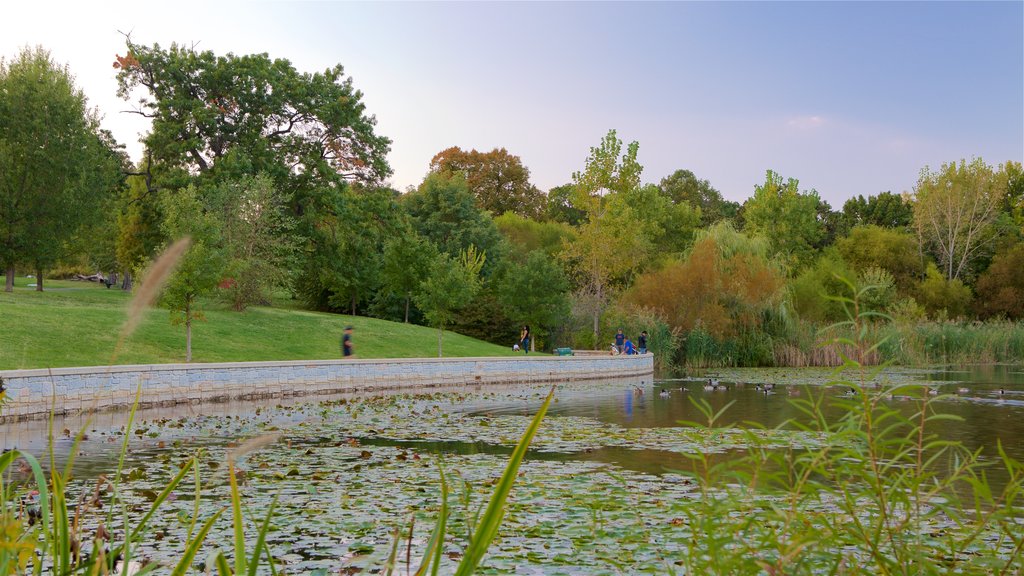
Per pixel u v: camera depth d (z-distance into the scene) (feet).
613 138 155.12
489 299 172.86
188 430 52.54
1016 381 106.42
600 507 29.94
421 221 203.51
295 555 23.02
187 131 143.33
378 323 147.02
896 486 9.37
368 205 162.09
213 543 24.12
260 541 5.63
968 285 220.02
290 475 36.68
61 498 6.01
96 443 45.98
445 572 21.27
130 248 170.40
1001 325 182.29
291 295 148.56
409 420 61.05
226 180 132.67
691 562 9.52
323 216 158.61
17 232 133.90
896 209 290.35
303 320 131.85
